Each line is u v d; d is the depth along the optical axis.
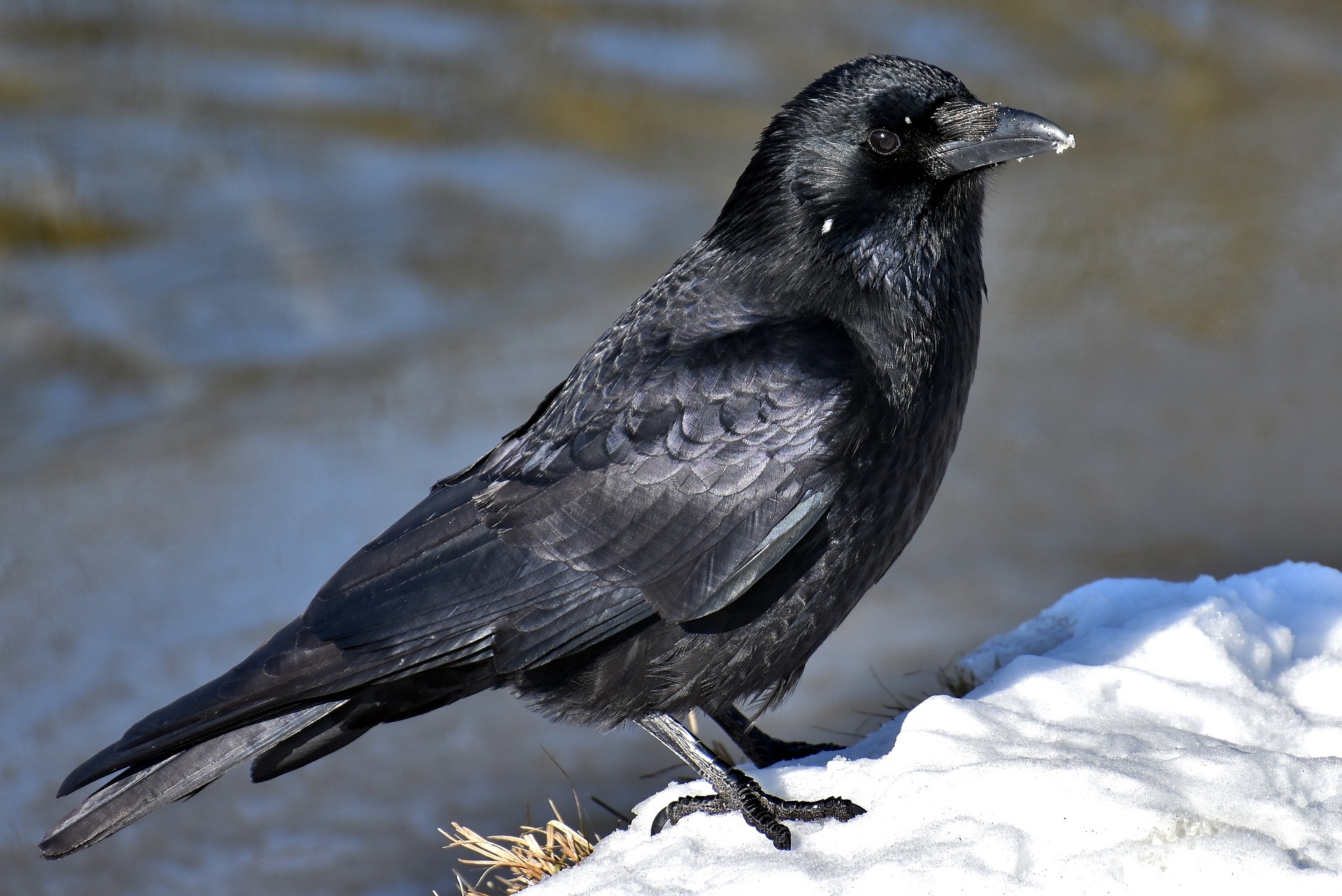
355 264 24.27
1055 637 7.62
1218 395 17.88
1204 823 5.11
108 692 12.81
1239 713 6.12
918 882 5.09
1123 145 29.30
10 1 31.95
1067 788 5.31
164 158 26.47
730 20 34.03
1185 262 22.45
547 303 23.12
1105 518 14.70
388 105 29.11
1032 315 21.31
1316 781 5.36
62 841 6.03
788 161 6.78
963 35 34.06
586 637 6.32
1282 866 4.87
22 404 20.72
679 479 6.32
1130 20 35.16
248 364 21.61
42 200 24.84
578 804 7.29
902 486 6.49
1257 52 33.97
